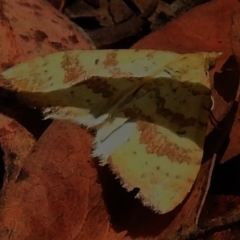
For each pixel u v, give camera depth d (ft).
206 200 0.43
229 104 0.42
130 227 0.41
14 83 0.43
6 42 0.45
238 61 0.43
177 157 0.42
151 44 0.46
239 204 0.43
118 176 0.42
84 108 0.43
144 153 0.43
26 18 0.46
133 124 0.44
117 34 0.52
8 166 0.42
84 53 0.44
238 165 0.44
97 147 0.42
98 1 0.53
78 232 0.41
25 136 0.43
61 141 0.42
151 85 0.45
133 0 0.53
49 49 0.46
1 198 0.40
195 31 0.46
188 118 0.43
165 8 0.53
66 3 0.53
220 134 0.42
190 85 0.43
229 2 0.46
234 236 0.41
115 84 0.44
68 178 0.41
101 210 0.41
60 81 0.44
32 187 0.41
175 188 0.42
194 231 0.41
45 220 0.41
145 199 0.41
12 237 0.40
